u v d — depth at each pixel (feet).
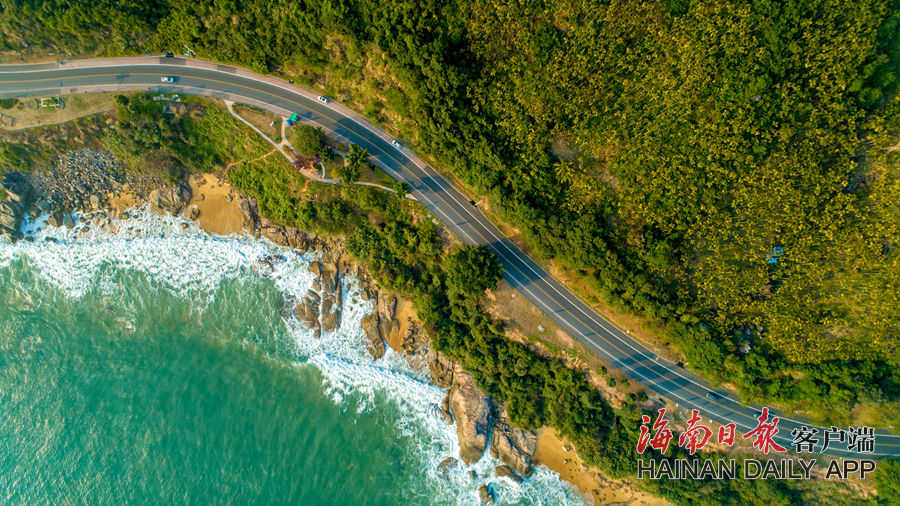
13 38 230.07
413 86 223.51
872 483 226.79
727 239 215.10
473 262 231.71
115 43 236.84
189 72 243.81
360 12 218.18
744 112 204.03
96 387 252.21
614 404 246.88
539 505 251.60
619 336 242.78
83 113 241.55
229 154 255.50
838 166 202.59
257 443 246.27
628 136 217.36
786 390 223.71
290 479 242.78
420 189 250.16
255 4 219.82
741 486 239.30
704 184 212.43
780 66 199.11
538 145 223.92
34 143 243.81
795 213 206.49
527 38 212.23
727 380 231.09
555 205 230.68
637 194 218.18
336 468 247.09
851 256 205.05
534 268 247.09
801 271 211.82
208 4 221.66
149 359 255.09
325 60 236.02
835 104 196.34
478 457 252.42
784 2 193.36
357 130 248.73
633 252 222.69
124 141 244.83
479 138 227.40
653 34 206.39
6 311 255.29
